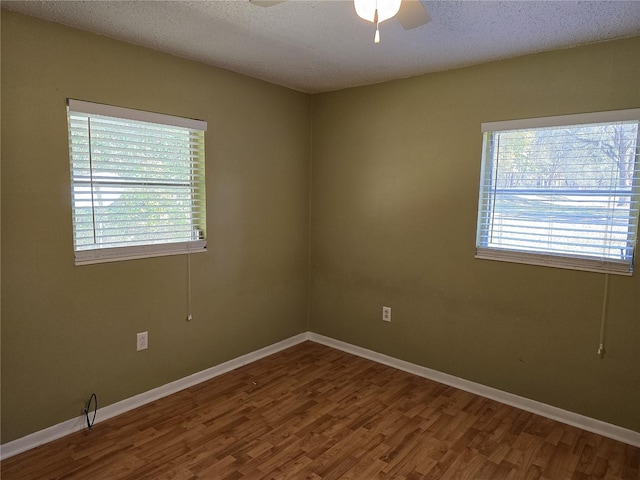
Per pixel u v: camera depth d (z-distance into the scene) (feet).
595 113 7.88
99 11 6.77
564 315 8.50
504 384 9.36
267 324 11.84
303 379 10.39
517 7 6.40
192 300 9.87
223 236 10.41
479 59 8.93
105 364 8.39
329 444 7.68
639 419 7.78
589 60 7.90
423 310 10.57
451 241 9.96
